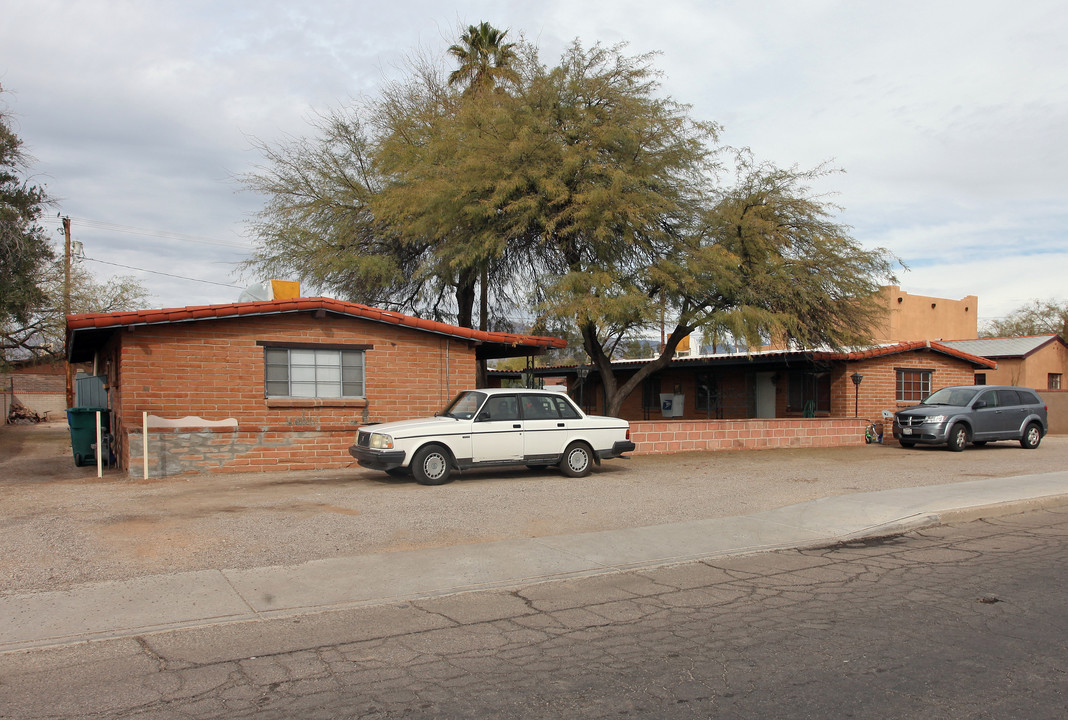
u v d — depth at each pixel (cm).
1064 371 3291
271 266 2180
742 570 766
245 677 481
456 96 2398
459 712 425
